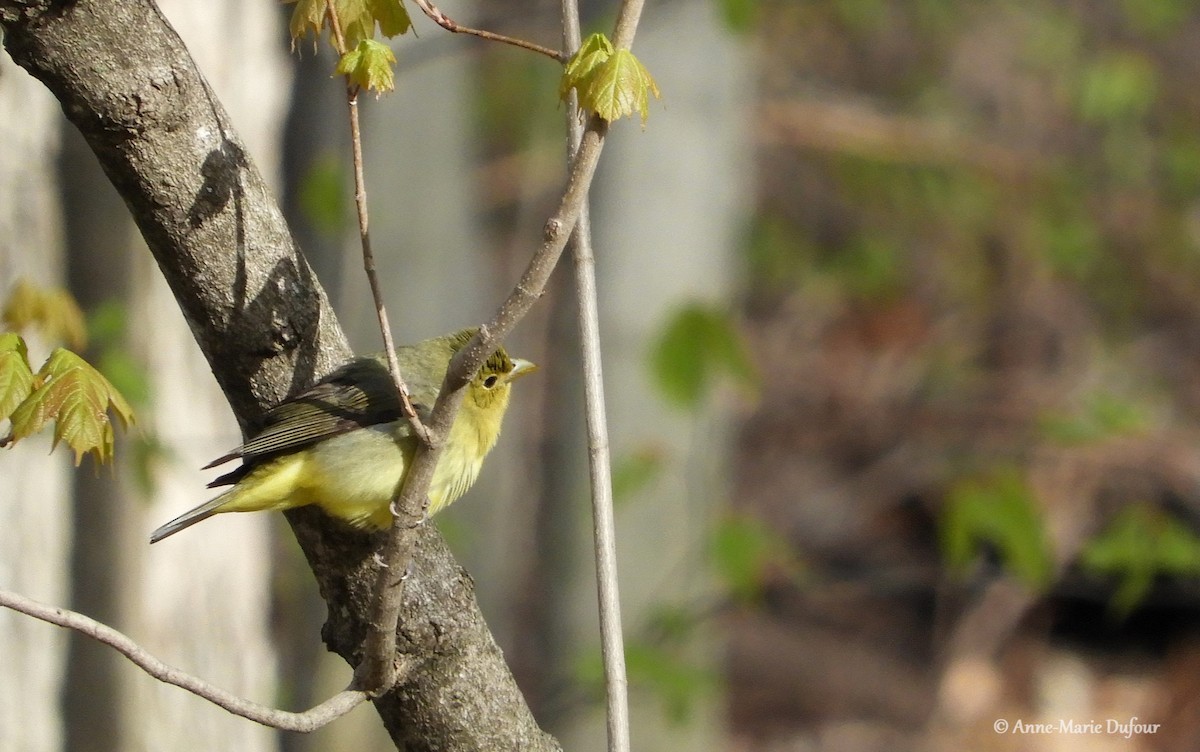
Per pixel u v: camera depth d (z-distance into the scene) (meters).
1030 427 17.45
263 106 11.23
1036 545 10.23
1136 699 16.77
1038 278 22.66
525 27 21.05
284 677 13.25
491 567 16.02
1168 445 16.84
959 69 24.67
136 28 4.57
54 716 9.80
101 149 4.69
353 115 4.36
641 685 11.69
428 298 14.42
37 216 9.71
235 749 11.10
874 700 17.39
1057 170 23.64
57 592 9.84
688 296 12.15
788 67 24.27
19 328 7.20
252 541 11.52
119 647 4.36
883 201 23.95
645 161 13.47
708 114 13.66
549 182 22.91
